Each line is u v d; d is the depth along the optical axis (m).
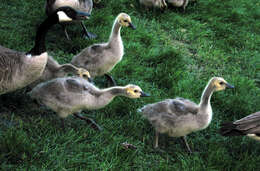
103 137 1.55
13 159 1.37
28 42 2.01
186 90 1.92
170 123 1.52
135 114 1.69
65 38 2.12
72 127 1.59
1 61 1.47
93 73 1.81
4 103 1.60
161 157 1.54
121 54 1.81
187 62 2.21
